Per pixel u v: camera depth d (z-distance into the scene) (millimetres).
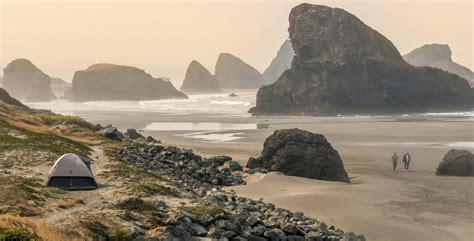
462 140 76062
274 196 35250
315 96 156625
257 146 70125
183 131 95688
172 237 19250
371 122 114875
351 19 169750
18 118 60281
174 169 40844
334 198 34844
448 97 166875
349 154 63875
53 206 22406
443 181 44719
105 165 35719
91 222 19453
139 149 46781
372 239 26125
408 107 161625
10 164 31859
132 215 21656
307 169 46188
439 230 28047
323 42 166625
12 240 13562
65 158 27750
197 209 23047
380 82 161375
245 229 21359
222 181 39875
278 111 160500
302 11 173250
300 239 21672
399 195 37688
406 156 52156
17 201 21984
